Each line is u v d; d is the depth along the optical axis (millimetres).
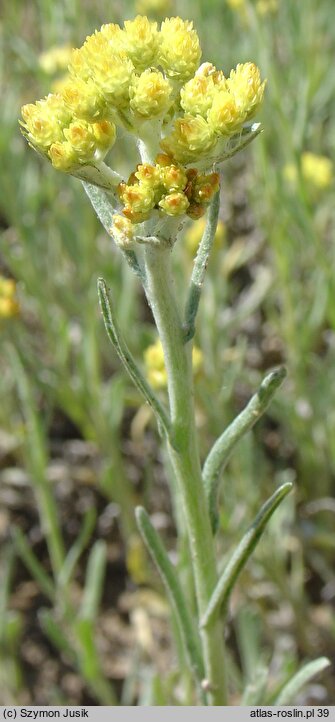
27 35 381
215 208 129
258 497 238
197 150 118
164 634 262
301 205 230
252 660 216
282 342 303
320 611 257
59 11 303
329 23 342
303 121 234
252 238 326
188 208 120
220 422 240
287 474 272
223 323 274
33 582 280
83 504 286
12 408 291
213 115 119
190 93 121
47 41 311
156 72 121
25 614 273
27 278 273
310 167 276
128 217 120
